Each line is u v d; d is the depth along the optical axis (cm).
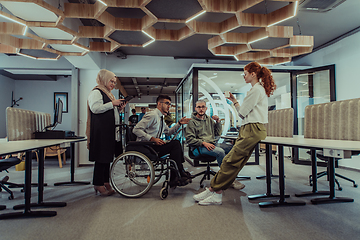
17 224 165
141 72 554
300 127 513
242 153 188
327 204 211
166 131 291
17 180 323
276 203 205
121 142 258
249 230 153
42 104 692
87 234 147
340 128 229
